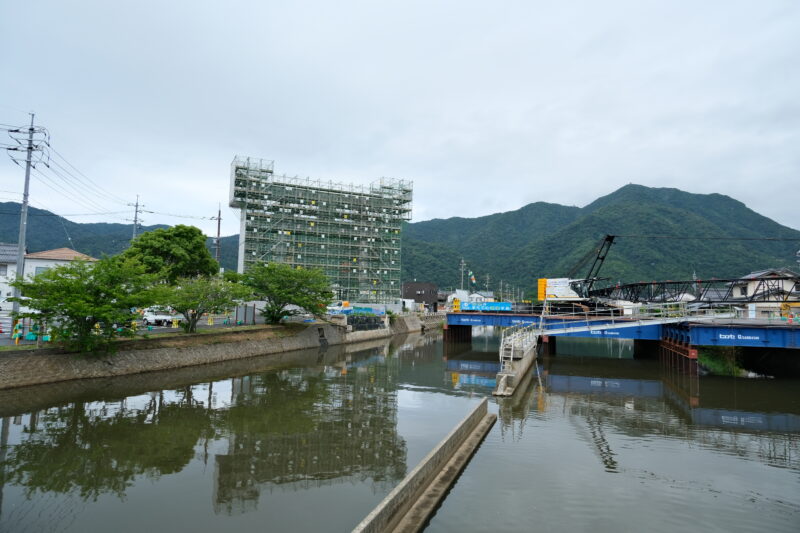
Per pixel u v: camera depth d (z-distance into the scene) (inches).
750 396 1242.0
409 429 884.6
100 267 1178.6
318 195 3956.7
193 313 1652.3
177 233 2158.0
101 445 743.7
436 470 617.3
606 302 2524.6
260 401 1077.1
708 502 576.1
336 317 2637.8
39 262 2079.2
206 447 749.9
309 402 1086.4
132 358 1326.3
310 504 552.1
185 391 1150.3
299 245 3848.4
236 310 2140.7
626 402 1163.9
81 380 1165.1
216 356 1625.2
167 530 483.8
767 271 2420.0
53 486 590.6
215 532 481.4
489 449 766.5
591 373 1653.5
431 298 5369.1
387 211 4269.2
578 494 589.9
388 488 603.8
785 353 1701.5
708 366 1732.3
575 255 7037.4
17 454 694.5
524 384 1378.0
